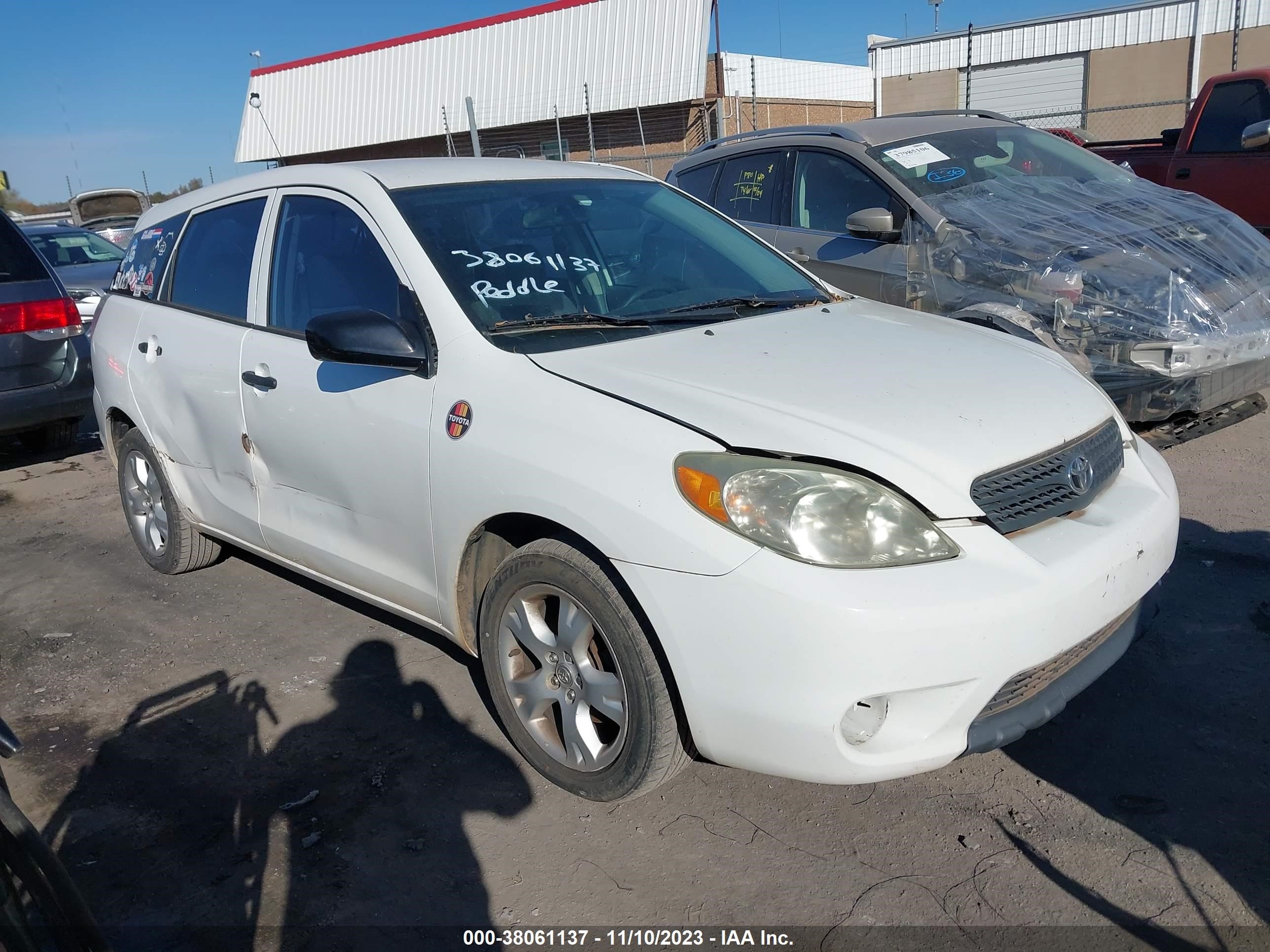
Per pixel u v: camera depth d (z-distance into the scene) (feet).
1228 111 26.66
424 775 10.00
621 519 8.03
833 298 12.50
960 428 8.38
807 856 8.57
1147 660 11.21
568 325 10.09
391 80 81.66
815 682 7.39
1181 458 17.52
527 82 74.28
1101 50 69.72
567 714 9.18
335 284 11.19
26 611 14.76
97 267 37.76
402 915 8.13
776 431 8.07
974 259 17.10
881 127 20.75
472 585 9.93
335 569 11.48
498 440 8.98
